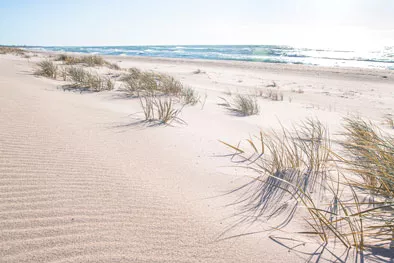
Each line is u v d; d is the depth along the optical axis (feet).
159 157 8.41
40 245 4.02
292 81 46.42
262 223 5.27
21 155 7.14
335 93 34.86
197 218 5.24
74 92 19.17
